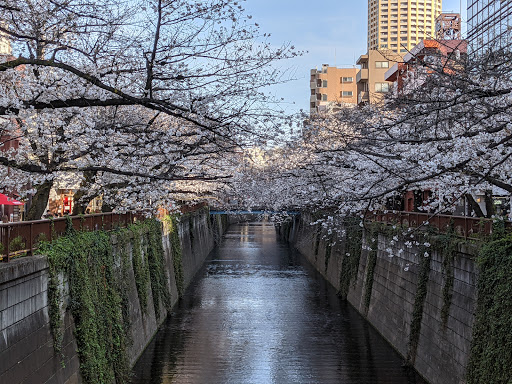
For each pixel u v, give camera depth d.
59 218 13.57
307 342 22.98
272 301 31.72
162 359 20.59
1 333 9.41
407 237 20.69
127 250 20.09
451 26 18.95
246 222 121.75
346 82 83.69
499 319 12.28
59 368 12.21
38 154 14.70
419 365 18.53
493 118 11.86
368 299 26.66
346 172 21.20
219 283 38.34
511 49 15.57
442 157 11.84
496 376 12.10
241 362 20.25
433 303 17.73
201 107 11.02
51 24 11.80
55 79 11.91
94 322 14.45
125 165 15.88
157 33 9.32
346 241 33.47
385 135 16.56
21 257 11.10
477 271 14.27
